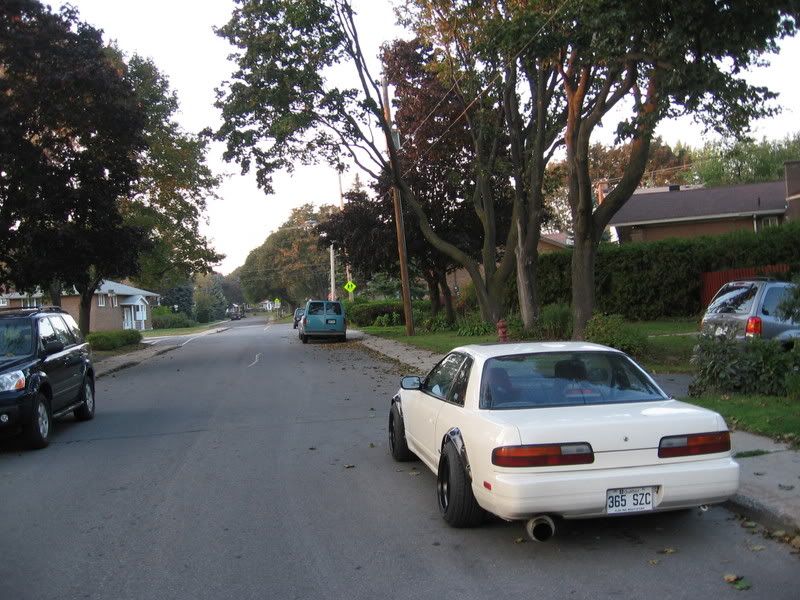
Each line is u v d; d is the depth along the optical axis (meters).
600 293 28.67
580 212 16.95
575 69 16.80
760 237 27.28
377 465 8.56
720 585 4.77
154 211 35.69
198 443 10.30
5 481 8.38
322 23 22.16
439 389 7.16
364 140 24.20
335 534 6.11
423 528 6.16
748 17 10.52
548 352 6.31
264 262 91.50
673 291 27.80
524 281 21.22
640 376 6.15
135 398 15.90
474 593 4.79
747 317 12.10
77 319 53.81
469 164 28.72
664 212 37.50
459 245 30.89
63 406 11.56
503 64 17.81
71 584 5.18
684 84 11.94
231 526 6.41
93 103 22.92
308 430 11.03
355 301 57.19
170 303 102.56
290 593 4.91
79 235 23.12
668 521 6.07
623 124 12.62
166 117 34.97
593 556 5.35
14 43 21.12
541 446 5.09
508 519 5.22
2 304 44.97
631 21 11.45
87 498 7.50
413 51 27.89
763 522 5.87
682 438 5.26
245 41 22.77
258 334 48.62
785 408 9.31
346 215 32.97
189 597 4.89
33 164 21.77
